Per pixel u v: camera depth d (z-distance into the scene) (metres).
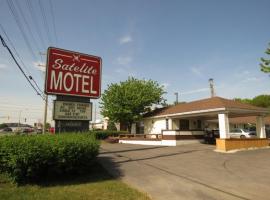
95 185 8.48
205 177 10.02
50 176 9.02
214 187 8.55
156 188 8.36
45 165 8.47
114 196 7.36
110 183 8.79
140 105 32.03
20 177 8.14
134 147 21.78
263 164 13.03
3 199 6.73
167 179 9.59
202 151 18.61
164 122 29.42
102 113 32.22
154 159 14.49
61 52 12.84
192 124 31.19
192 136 26.03
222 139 19.06
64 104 12.61
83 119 12.92
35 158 8.09
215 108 21.16
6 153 8.02
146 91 32.91
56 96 12.55
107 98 31.88
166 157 15.37
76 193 7.52
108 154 16.33
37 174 8.54
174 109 29.31
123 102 31.08
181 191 8.05
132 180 9.39
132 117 31.41
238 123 41.97
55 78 12.47
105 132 32.72
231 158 15.10
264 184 8.97
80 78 13.13
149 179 9.58
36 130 57.34
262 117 24.67
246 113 23.59
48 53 12.51
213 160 14.30
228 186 8.69
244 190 8.22
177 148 20.83
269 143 23.33
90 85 13.35
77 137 9.99
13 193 7.25
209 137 26.25
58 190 7.77
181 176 10.14
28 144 8.16
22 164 7.95
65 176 9.41
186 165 12.62
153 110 34.66
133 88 32.31
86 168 10.02
